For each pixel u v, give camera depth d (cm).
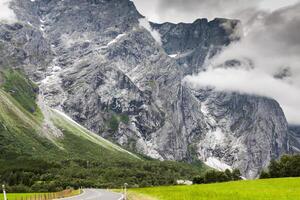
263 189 10319
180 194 9025
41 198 10775
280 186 11319
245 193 9006
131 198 8838
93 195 11269
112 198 9131
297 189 10012
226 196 8188
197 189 11244
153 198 8244
